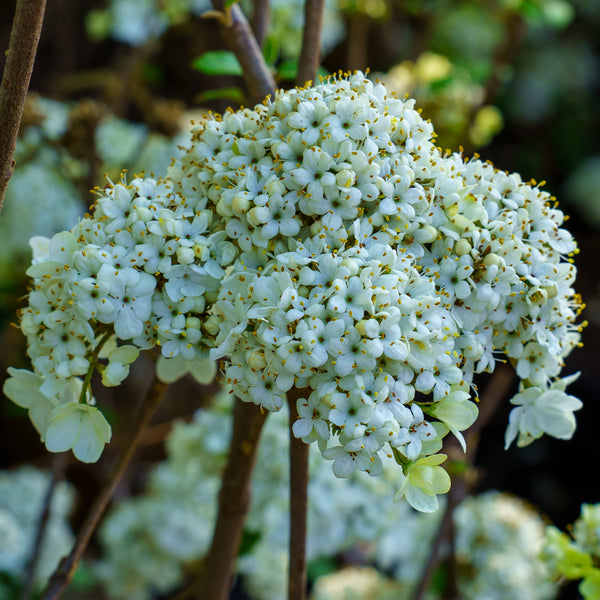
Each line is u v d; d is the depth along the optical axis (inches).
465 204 16.8
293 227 16.3
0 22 54.4
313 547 23.8
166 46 53.8
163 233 16.5
